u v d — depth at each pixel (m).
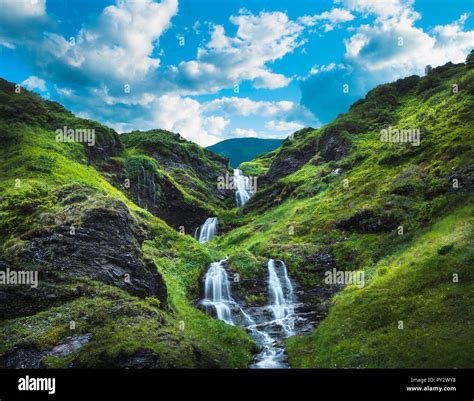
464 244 27.16
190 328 28.47
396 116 70.81
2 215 29.95
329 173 61.88
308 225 46.97
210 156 105.50
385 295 26.77
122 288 26.56
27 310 22.92
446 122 48.94
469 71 63.47
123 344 20.55
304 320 33.19
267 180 87.38
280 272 39.41
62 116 65.12
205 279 39.03
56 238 26.55
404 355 20.77
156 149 85.81
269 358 27.28
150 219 47.34
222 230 66.69
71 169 47.34
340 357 23.36
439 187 37.09
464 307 22.17
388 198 40.81
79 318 22.48
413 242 33.19
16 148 49.16
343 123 72.81
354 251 38.28
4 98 59.25
